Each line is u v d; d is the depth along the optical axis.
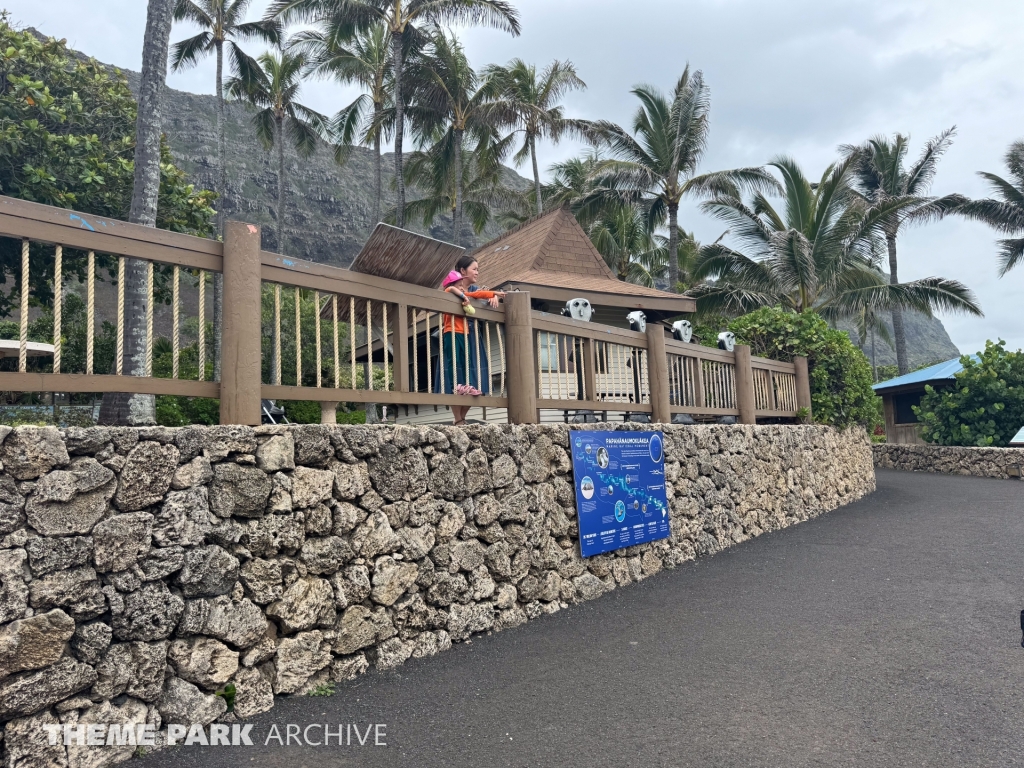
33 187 13.44
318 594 3.94
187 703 3.30
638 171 24.38
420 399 5.11
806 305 23.48
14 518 2.86
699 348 8.91
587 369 6.98
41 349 7.70
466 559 4.94
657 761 3.21
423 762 3.18
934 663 4.44
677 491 7.52
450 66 27.81
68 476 3.03
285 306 25.34
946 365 22.95
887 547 8.12
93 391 3.38
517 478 5.54
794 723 3.61
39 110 14.43
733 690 4.04
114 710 3.07
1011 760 3.20
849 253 23.94
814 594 6.11
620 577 6.45
